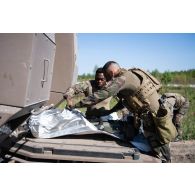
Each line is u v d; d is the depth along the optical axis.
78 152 2.89
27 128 3.53
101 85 4.53
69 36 4.73
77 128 3.30
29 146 2.96
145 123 3.29
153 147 3.23
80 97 4.65
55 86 4.81
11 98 2.76
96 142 3.24
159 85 3.48
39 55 3.01
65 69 4.80
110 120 3.82
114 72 3.36
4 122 2.68
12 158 3.03
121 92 3.42
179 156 5.27
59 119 3.35
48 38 3.34
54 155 2.88
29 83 2.79
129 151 3.01
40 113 3.38
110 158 2.91
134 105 3.37
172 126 3.20
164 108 3.20
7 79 2.76
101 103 4.71
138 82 3.32
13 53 2.73
